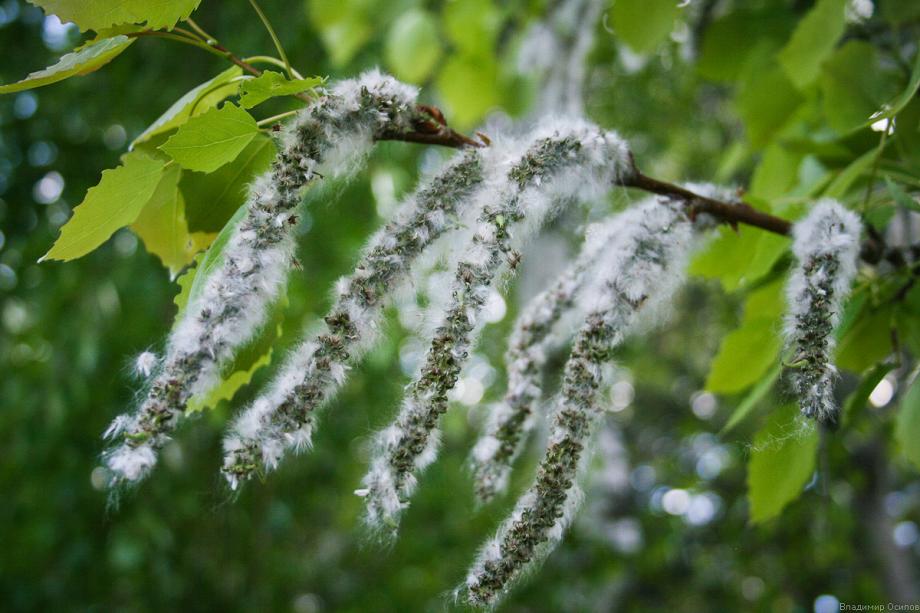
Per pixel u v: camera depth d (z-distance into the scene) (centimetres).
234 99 50
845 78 51
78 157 116
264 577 121
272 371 96
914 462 46
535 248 104
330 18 83
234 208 45
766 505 49
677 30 73
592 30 81
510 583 40
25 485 103
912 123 49
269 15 114
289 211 41
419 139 43
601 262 44
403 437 40
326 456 120
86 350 98
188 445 107
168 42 116
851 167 49
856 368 50
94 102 115
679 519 134
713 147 137
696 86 121
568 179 43
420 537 133
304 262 118
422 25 84
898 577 121
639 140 136
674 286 44
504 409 45
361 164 43
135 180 43
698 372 158
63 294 103
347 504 133
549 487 40
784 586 143
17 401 102
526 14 87
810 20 50
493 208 41
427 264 42
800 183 54
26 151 116
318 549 142
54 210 114
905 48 55
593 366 42
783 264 51
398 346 118
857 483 121
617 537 135
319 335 40
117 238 108
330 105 41
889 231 58
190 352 39
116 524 104
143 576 108
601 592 136
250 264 40
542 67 84
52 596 103
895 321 48
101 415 105
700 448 153
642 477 162
